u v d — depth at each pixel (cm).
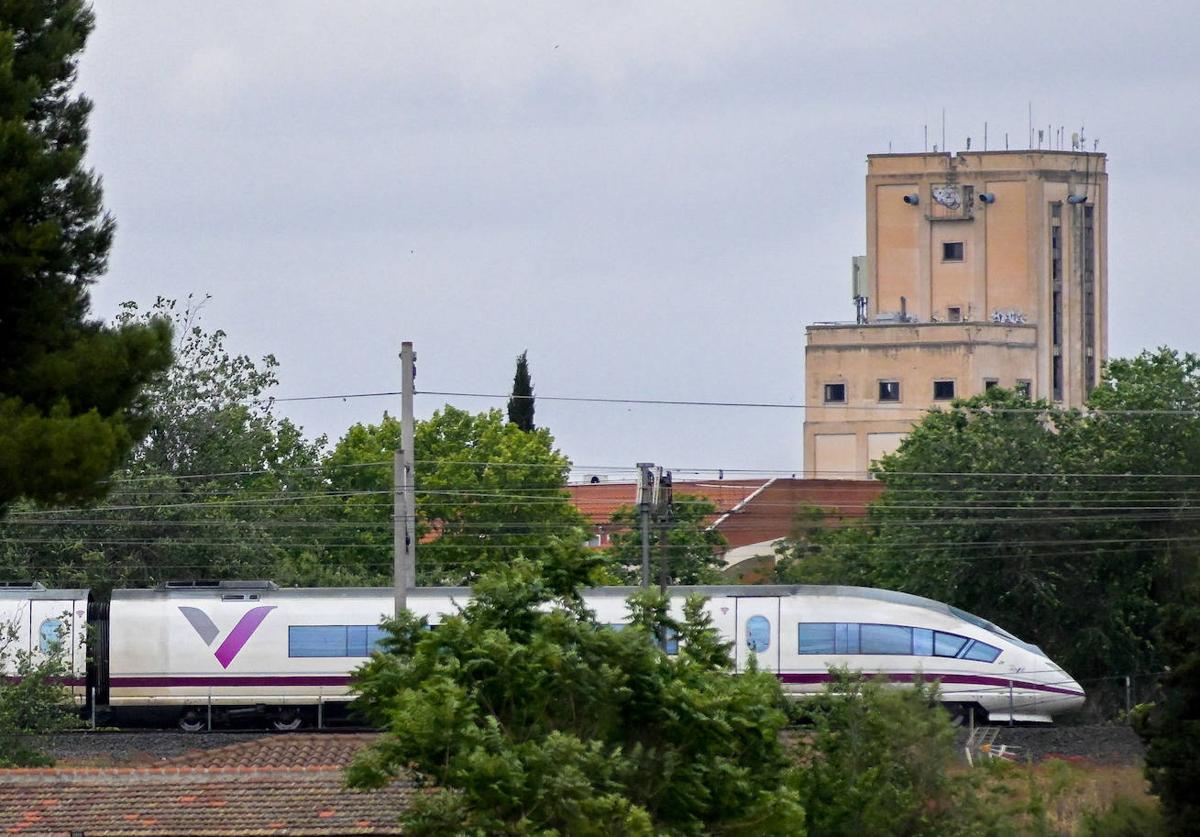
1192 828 12838
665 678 9150
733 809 9044
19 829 11738
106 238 9425
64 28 9356
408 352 16975
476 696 8762
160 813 11950
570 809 8181
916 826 11869
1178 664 13212
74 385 9006
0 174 8806
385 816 11775
